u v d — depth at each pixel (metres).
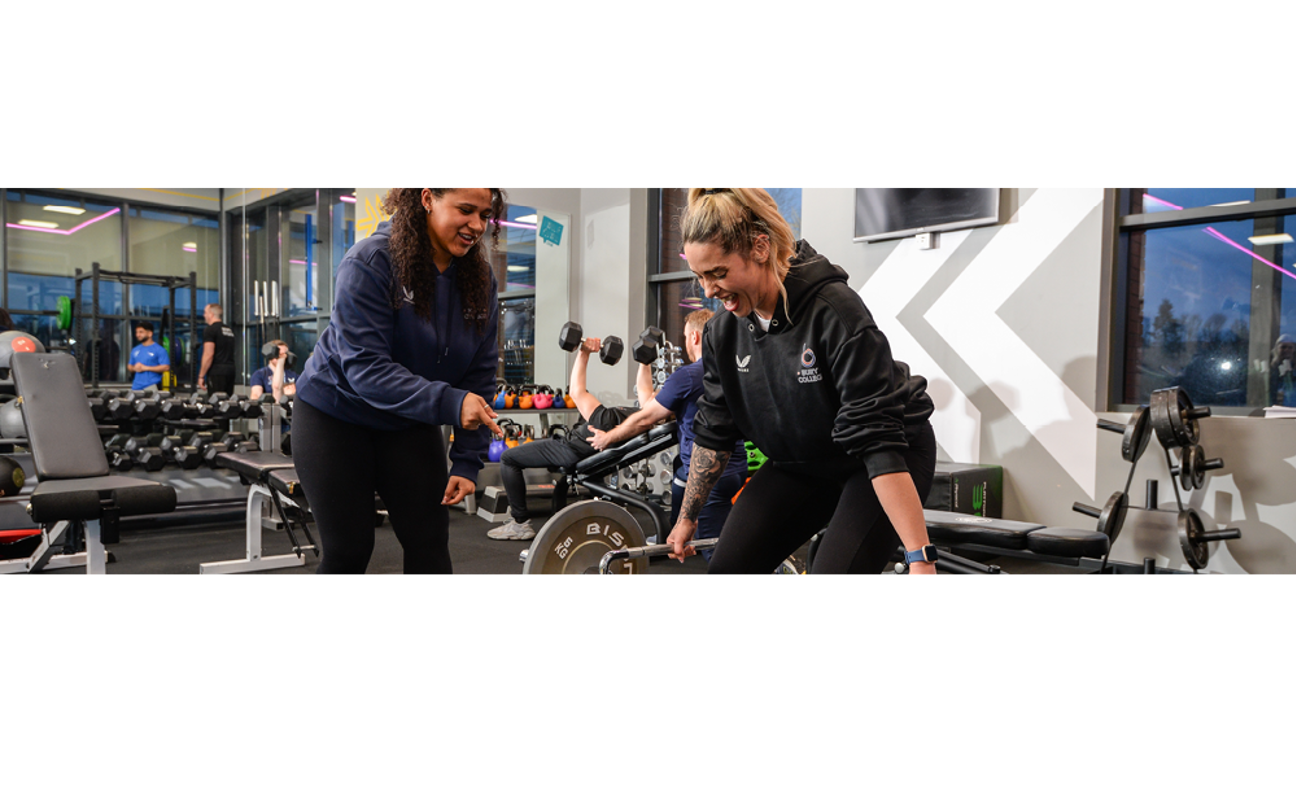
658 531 3.08
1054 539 1.90
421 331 1.29
